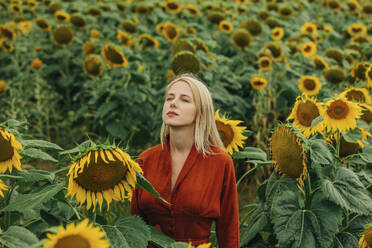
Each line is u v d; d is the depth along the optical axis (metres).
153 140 4.78
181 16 7.59
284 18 8.16
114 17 7.39
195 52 4.68
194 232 2.32
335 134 2.75
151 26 7.61
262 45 6.37
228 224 2.44
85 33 7.30
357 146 2.79
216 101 4.70
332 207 2.46
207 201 2.29
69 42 6.44
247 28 6.30
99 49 6.05
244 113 5.07
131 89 4.74
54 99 6.73
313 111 2.72
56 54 6.52
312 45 5.95
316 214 2.45
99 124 5.35
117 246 1.93
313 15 9.54
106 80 5.23
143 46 6.07
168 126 2.42
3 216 2.22
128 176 1.95
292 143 2.43
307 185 2.53
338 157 2.65
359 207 2.32
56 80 7.03
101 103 5.09
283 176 2.66
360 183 2.45
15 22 7.14
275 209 2.46
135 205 2.47
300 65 5.71
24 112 5.90
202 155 2.34
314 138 2.76
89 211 2.12
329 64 5.70
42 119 6.61
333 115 2.56
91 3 8.14
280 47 5.48
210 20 7.05
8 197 2.22
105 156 1.87
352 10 9.16
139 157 2.45
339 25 8.91
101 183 1.89
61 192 2.06
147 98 5.20
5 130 1.97
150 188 1.94
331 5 9.12
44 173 2.28
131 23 6.53
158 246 2.13
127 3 8.00
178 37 6.00
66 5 7.99
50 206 2.46
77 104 6.63
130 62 5.25
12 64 7.18
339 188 2.42
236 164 4.47
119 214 3.80
